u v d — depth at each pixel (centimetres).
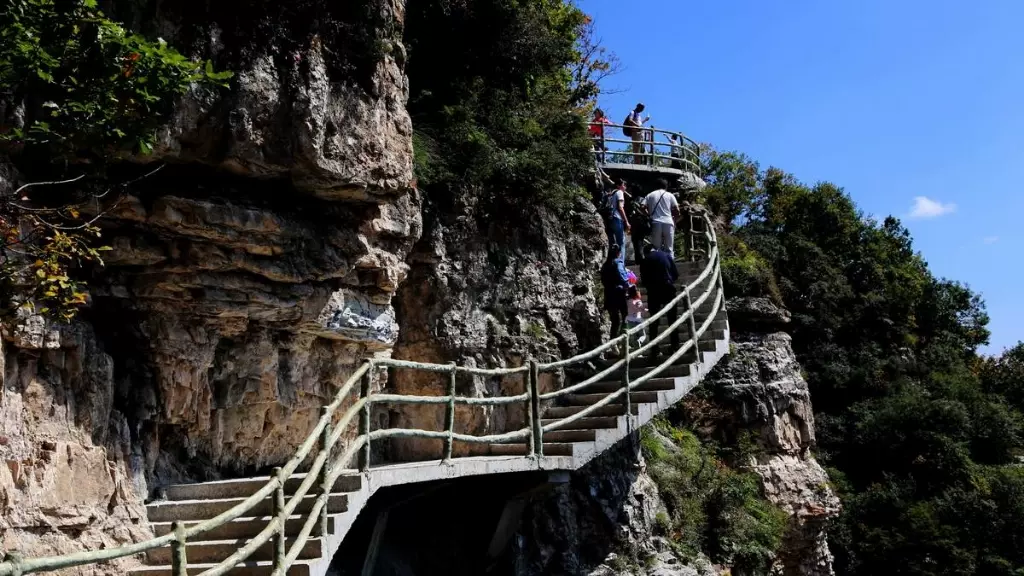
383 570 1098
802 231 3303
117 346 752
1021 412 3488
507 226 1276
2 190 617
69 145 616
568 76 1969
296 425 911
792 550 2038
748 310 2219
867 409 2920
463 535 1192
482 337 1192
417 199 968
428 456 1113
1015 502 2520
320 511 697
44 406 652
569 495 1323
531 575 1243
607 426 1120
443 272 1159
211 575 534
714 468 1778
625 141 2158
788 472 2086
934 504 2545
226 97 730
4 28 564
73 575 637
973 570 2366
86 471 677
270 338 860
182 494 770
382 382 1065
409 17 1304
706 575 1462
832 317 3078
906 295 3306
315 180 804
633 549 1364
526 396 1002
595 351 1105
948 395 2978
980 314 4109
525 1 1420
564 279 1348
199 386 799
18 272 618
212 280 767
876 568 2477
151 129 628
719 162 3288
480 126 1301
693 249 1853
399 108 896
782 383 2173
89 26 592
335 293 884
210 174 761
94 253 623
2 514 596
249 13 748
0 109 611
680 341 1362
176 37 708
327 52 808
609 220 1327
